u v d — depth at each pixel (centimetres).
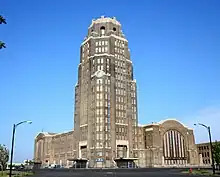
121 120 16188
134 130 16912
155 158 16300
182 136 17938
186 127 18275
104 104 15650
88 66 17050
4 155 10662
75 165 15450
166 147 17062
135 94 17638
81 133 16462
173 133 17600
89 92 16338
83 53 18062
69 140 18738
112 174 7462
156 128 16862
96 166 14738
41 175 7125
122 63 17325
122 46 17712
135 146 16650
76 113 17388
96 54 16900
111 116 15700
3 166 10931
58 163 19912
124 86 16925
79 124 16862
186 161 17625
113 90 16262
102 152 14888
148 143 16888
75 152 16688
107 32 17625
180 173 7875
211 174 7012
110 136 15350
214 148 8512
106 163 14838
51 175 7088
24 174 7319
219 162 8256
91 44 17288
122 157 15388
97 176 6450
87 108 16312
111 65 16700
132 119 17000
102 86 15912
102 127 15262
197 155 18225
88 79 16712
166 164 16750
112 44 17238
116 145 15538
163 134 17138
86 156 15588
